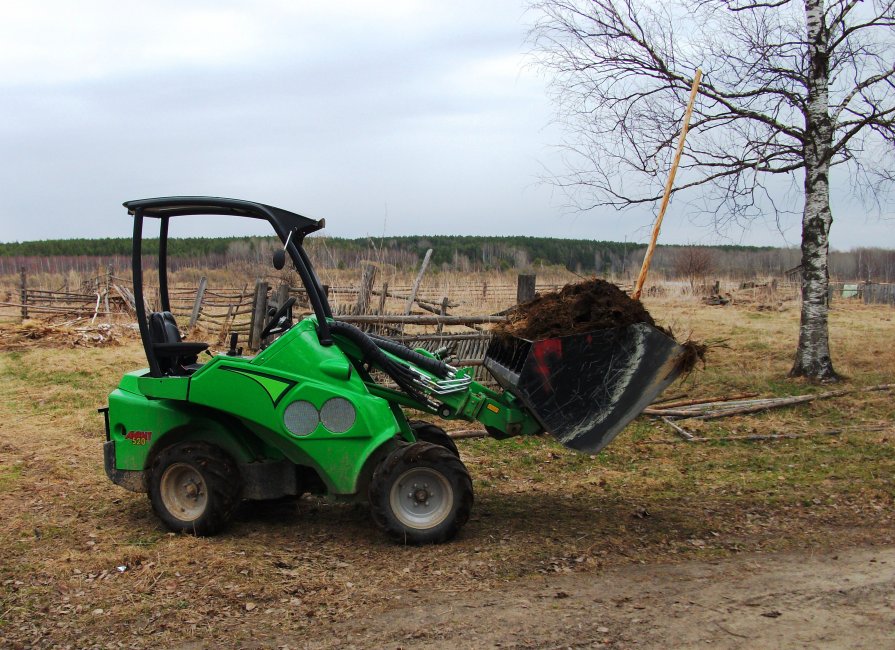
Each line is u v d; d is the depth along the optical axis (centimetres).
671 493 716
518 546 563
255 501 685
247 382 578
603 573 511
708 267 4422
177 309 2498
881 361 1406
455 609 453
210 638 419
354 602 464
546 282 2864
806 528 609
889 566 522
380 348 630
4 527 620
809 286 1251
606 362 578
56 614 450
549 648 403
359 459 568
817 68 1205
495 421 619
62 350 1712
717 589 483
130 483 629
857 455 836
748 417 1027
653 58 1268
